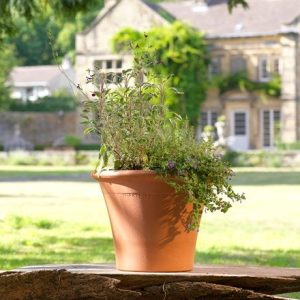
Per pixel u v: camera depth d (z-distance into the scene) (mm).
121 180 5000
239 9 61344
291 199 22891
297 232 14562
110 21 61188
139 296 4754
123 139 5137
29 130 63719
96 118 5293
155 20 59438
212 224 15883
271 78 59094
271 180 33031
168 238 5016
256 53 59375
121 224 5059
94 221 16266
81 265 5277
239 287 4914
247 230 14828
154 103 5359
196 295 4785
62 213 18188
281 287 4992
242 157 48031
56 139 63500
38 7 13406
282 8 60781
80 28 80938
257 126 59062
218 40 59625
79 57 62125
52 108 63844
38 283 4578
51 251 11281
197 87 57531
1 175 37812
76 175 37844
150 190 4977
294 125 58625
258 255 11227
